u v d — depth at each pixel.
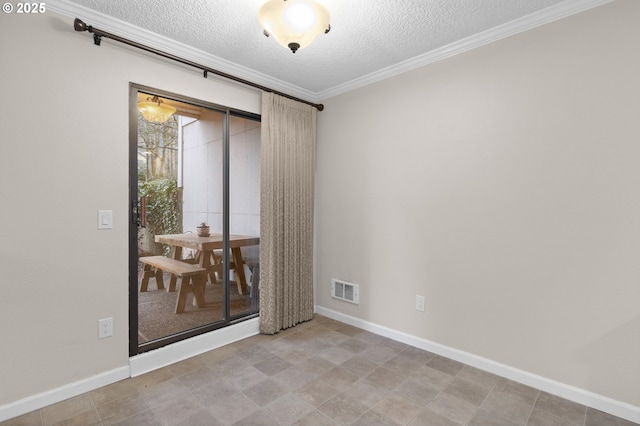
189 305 2.84
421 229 2.62
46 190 1.84
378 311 2.92
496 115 2.21
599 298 1.85
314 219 3.45
